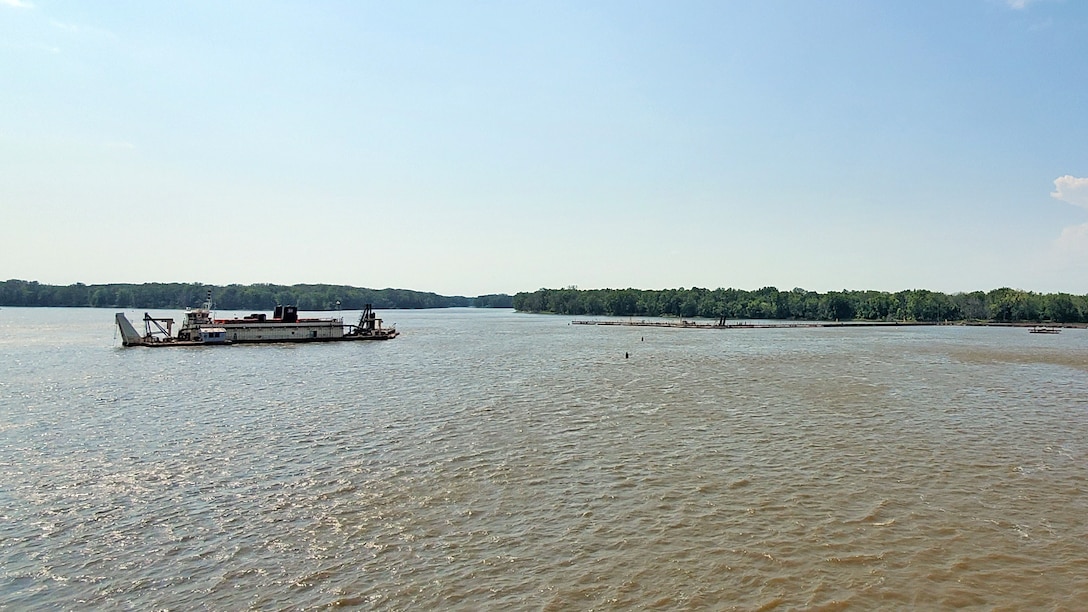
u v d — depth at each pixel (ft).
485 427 118.73
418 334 468.75
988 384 183.73
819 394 160.86
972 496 80.33
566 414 131.75
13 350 303.48
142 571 59.93
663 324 631.56
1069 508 76.28
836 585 56.75
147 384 181.16
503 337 429.38
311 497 79.66
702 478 86.94
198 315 346.33
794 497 79.30
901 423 123.85
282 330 352.69
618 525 70.23
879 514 73.72
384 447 103.71
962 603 53.88
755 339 419.13
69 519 72.59
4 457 98.48
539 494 80.43
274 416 130.31
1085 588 56.44
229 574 59.21
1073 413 136.56
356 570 59.77
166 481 86.22
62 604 54.08
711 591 55.57
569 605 53.16
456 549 64.18
